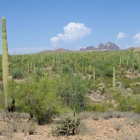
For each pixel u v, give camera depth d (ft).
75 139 24.64
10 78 42.29
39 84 36.42
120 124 32.27
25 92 35.65
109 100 77.61
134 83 135.33
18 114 37.50
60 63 204.33
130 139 23.79
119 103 61.41
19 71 133.28
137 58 236.22
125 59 227.81
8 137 25.00
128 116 41.52
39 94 35.04
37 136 26.16
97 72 169.99
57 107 36.45
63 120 27.58
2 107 40.47
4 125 29.73
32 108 34.71
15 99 38.58
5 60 42.80
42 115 34.91
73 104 53.67
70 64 191.62
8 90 39.04
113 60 219.00
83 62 208.74
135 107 58.44
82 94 55.52
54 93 36.70
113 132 28.17
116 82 138.92
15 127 28.84
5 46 43.11
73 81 56.85
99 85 108.17
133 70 195.62
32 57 216.13
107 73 172.65
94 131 28.40
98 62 211.82
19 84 37.11
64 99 52.90
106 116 40.68
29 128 28.40
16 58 203.72
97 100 82.74
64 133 27.07
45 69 179.22
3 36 43.21
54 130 27.14
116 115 42.52
